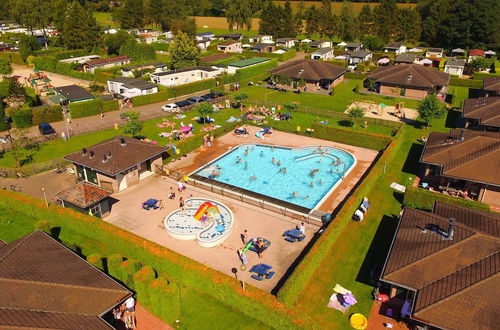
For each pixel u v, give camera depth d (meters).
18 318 24.08
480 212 36.00
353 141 61.97
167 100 87.44
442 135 53.56
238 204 45.09
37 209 41.19
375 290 31.30
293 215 42.91
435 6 148.75
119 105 81.19
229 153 59.31
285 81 94.25
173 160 56.50
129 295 27.98
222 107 80.12
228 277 30.56
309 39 169.62
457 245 29.95
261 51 143.88
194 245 37.75
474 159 44.47
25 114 68.94
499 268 27.00
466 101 69.50
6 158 56.75
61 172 52.75
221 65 108.06
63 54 125.06
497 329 23.58
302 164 56.16
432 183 49.66
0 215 42.75
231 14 185.00
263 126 70.12
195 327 28.55
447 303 25.50
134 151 49.50
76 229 39.31
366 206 42.88
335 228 37.25
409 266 28.97
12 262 28.69
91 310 26.20
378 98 87.81
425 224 33.72
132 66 107.00
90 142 62.88
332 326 28.59
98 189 42.81
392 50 137.38
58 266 29.28
